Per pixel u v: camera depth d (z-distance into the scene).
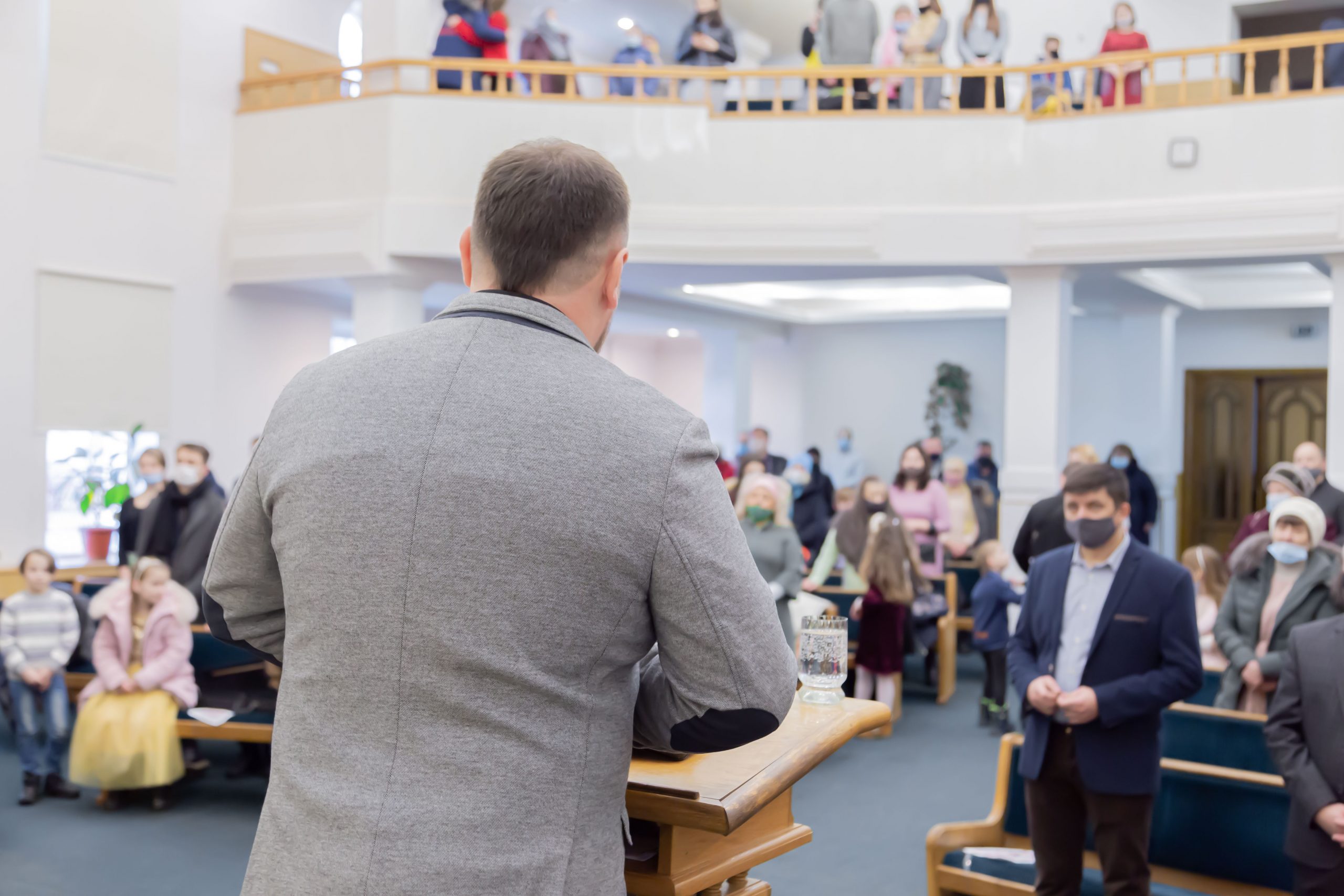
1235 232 8.93
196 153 10.40
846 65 10.12
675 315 14.34
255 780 5.88
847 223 9.71
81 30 9.59
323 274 10.08
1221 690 4.68
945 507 8.92
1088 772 3.17
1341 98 8.66
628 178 9.88
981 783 5.94
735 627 1.15
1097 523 3.27
